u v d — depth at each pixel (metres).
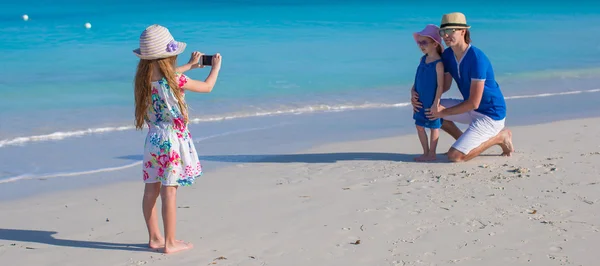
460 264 4.78
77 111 11.08
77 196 6.73
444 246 5.11
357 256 4.98
